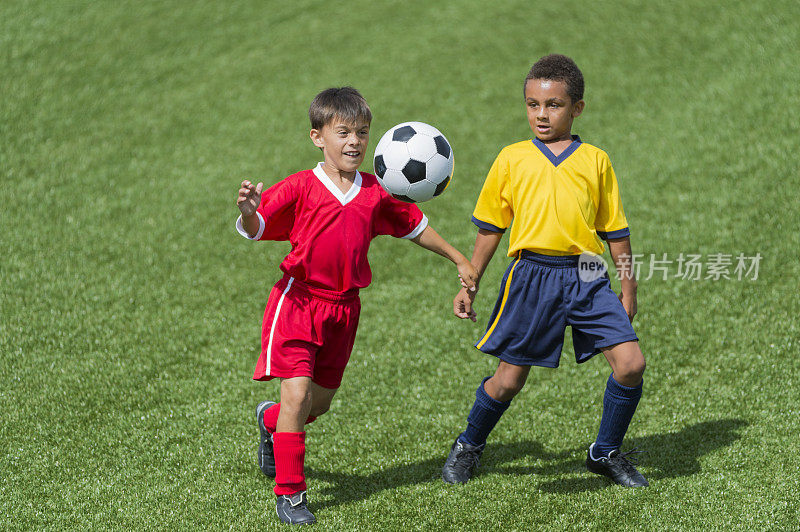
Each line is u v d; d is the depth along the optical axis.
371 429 17.39
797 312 21.12
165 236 26.67
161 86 37.84
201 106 36.28
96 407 17.94
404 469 15.81
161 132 34.03
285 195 13.32
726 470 15.30
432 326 22.02
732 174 28.14
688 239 25.16
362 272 14.05
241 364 20.08
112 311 22.34
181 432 17.05
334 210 13.45
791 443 16.11
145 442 16.62
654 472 15.39
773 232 24.72
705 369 19.42
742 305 21.75
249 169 31.25
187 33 42.75
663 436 16.83
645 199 27.72
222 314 22.48
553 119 13.95
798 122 30.02
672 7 41.44
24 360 19.77
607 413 14.56
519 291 14.12
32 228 26.77
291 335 13.65
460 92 37.00
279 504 13.87
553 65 13.89
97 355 20.19
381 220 14.30
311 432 17.27
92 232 26.73
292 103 36.47
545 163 13.93
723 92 33.53
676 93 34.50
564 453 16.42
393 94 37.00
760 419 17.16
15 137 32.84
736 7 39.91
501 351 14.48
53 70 38.28
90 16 43.50
